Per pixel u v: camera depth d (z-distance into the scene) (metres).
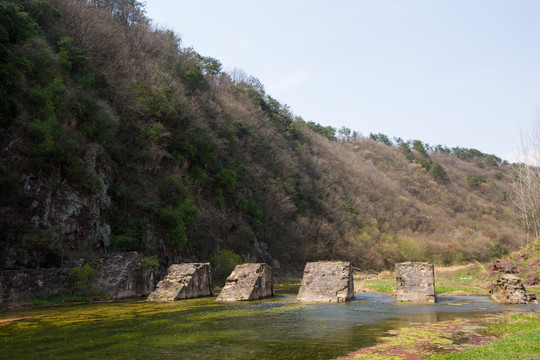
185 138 46.34
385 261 78.25
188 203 38.56
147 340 11.38
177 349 10.29
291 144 92.12
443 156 182.25
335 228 77.00
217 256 40.25
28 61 29.73
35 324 14.05
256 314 16.34
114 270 24.48
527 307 18.50
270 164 71.81
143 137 39.12
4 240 22.92
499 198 139.75
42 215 25.53
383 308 18.11
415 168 151.50
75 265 23.45
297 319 15.05
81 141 30.27
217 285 36.19
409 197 120.81
